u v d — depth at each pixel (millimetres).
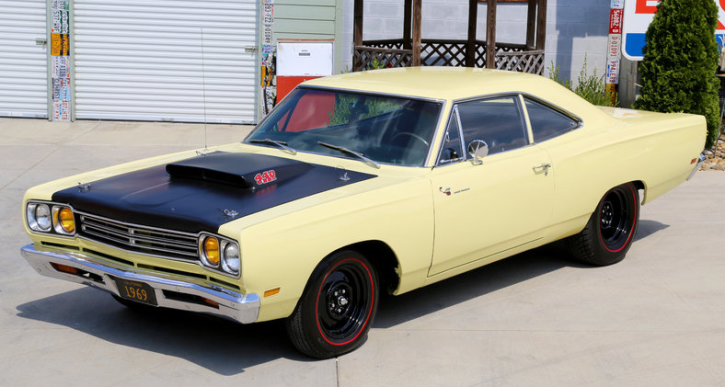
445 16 13398
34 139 11336
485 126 5535
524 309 5609
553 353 4895
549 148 5809
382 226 4730
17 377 4453
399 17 13414
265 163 5059
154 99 12992
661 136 6617
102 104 12961
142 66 12859
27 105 12914
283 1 12477
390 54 10812
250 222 4223
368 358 4789
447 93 5438
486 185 5301
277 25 12586
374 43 12688
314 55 12555
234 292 4238
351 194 4672
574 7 13609
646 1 11492
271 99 12930
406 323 5348
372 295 4891
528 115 5852
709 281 6188
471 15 12641
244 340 5023
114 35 12719
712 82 10367
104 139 11469
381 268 5098
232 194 4688
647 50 10523
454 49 13711
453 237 5164
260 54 12734
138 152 10578
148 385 4395
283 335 5117
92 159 10078
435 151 5164
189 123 13086
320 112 5727
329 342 4684
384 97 5547
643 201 6691
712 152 10633
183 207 4480
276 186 4824
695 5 10117
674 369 4684
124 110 13016
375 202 4699
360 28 11164
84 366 4609
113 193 4777
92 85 12867
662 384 4496
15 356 4723
